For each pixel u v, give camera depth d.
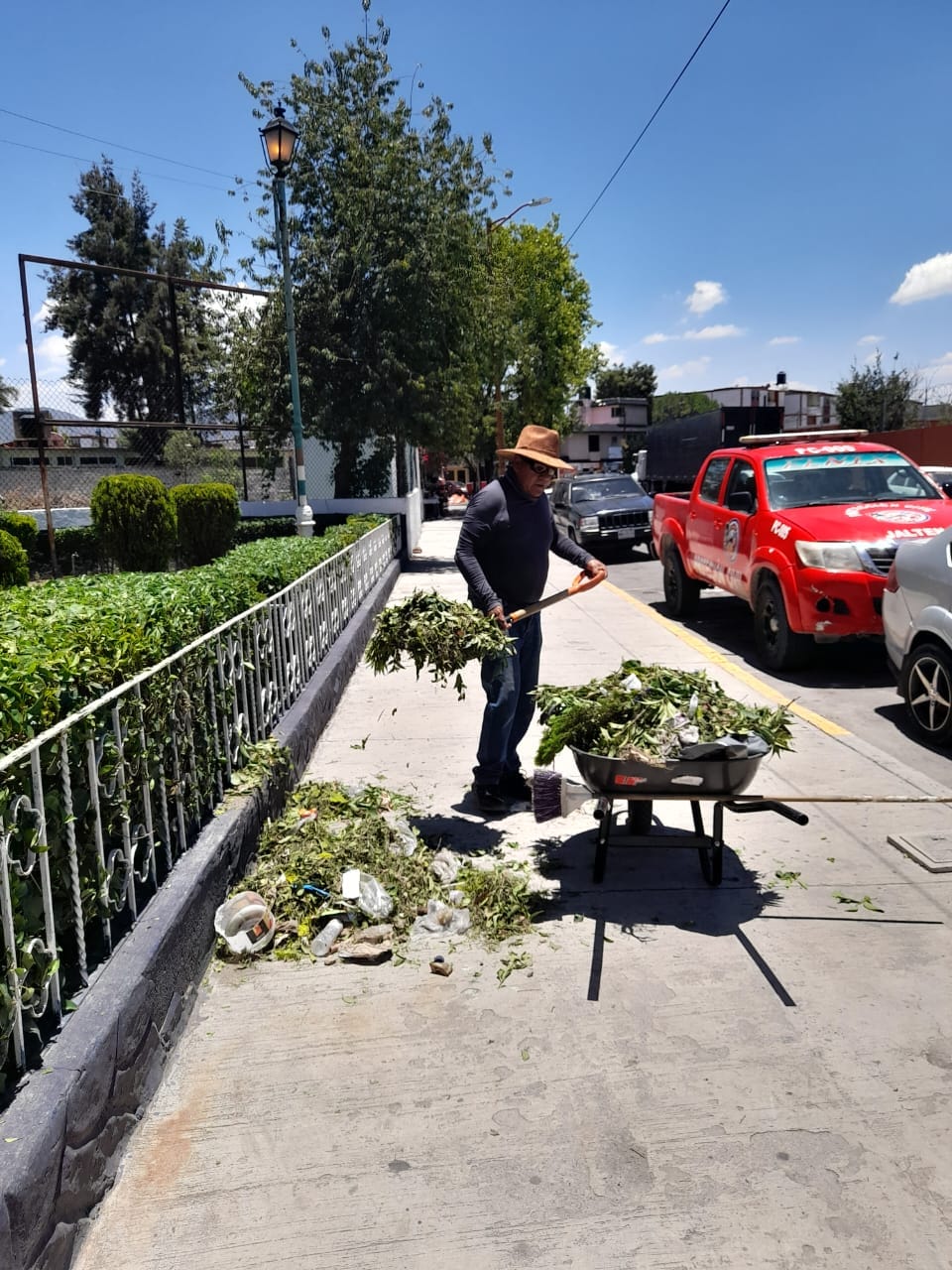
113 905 2.88
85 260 39.38
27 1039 2.31
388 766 5.61
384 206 17.59
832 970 3.31
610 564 18.30
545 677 7.76
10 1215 1.83
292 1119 2.60
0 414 18.61
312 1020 3.08
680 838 3.98
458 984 3.28
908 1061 2.80
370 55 17.98
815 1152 2.43
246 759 4.55
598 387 99.50
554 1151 2.46
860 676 7.92
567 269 38.75
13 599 4.31
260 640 5.21
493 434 38.31
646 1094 2.68
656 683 4.00
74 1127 2.16
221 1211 2.28
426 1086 2.73
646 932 3.62
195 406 20.20
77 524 17.80
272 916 3.64
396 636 4.44
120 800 2.92
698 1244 2.16
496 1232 2.20
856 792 5.02
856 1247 2.14
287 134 13.36
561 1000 3.16
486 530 4.61
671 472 27.77
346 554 9.40
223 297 18.56
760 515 8.38
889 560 7.37
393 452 21.62
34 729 2.52
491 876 3.94
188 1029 3.04
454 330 18.25
